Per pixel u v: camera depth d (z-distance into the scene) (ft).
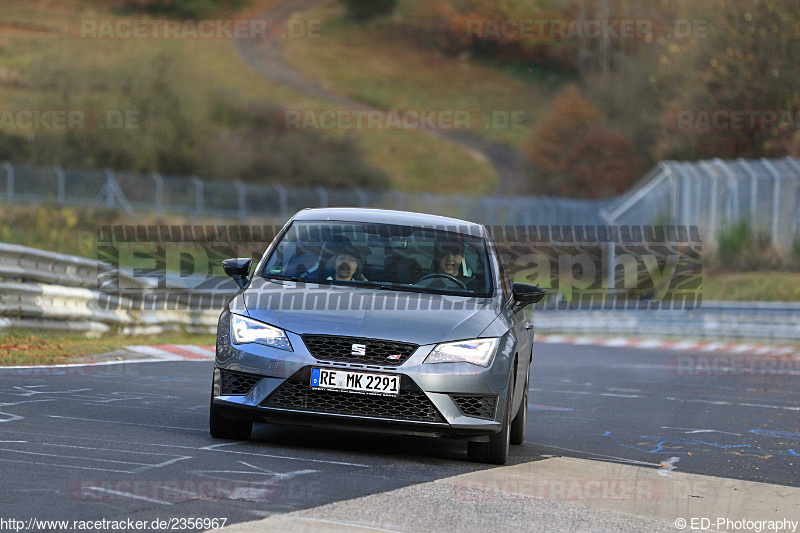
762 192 403.54
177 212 491.72
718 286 380.17
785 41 565.53
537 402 144.36
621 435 112.68
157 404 109.40
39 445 76.64
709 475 87.81
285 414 81.10
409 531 57.98
